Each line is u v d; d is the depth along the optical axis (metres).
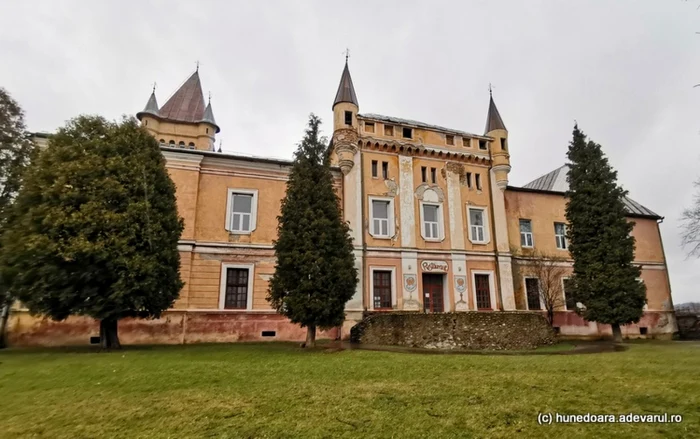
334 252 17.28
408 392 7.93
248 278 22.28
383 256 24.50
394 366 11.01
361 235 24.25
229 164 23.42
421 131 27.52
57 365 11.12
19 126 19.88
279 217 17.53
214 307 21.19
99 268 14.24
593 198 24.08
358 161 25.48
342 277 16.89
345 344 19.03
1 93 19.22
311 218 17.11
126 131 16.69
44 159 15.16
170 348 16.78
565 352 15.59
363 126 26.28
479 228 27.52
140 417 6.81
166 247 15.94
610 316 22.36
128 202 15.23
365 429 6.02
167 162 22.08
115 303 14.47
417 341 17.34
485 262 26.64
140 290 14.73
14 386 9.00
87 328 19.19
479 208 27.55
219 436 5.91
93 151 15.56
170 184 17.31
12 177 18.47
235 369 10.59
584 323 27.88
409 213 25.70
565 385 8.36
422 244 25.59
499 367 10.74
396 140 26.58
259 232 23.03
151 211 15.62
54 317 14.51
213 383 9.08
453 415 6.51
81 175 14.75
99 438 6.03
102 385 8.98
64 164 14.72
